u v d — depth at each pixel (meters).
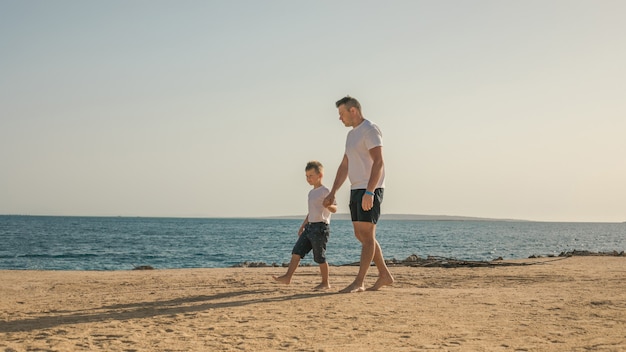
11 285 7.40
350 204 5.74
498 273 8.73
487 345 3.15
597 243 59.50
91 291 6.62
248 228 115.88
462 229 132.00
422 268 10.20
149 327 3.85
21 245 42.53
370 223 5.64
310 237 6.20
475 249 41.16
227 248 42.16
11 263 26.72
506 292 5.64
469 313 4.27
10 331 3.77
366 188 5.50
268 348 3.18
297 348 3.17
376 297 5.18
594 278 7.65
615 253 16.81
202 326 3.86
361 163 5.61
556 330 3.56
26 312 4.70
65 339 3.47
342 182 5.94
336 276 8.53
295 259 6.26
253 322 3.98
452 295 5.32
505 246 47.53
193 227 118.12
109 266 25.77
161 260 29.83
